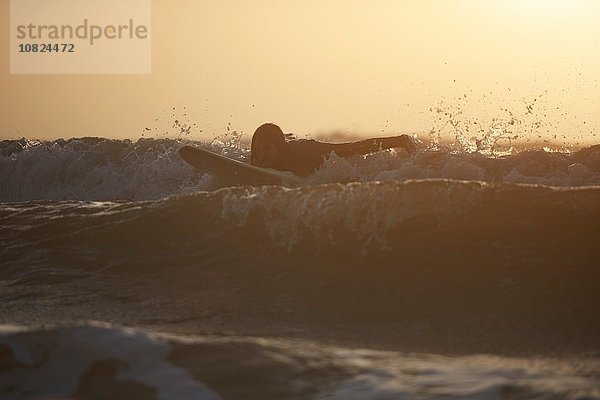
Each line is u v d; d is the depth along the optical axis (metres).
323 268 17.45
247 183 31.59
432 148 37.69
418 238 17.83
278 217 19.16
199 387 10.15
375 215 18.28
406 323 14.40
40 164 46.62
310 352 11.09
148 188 42.62
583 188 18.58
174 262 18.66
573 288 15.61
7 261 19.78
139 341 11.41
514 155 35.84
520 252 16.95
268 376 10.32
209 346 11.20
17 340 11.61
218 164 31.92
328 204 18.70
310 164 33.06
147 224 20.23
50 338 11.59
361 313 15.09
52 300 16.91
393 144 34.81
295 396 9.74
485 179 33.81
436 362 10.91
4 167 47.16
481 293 15.77
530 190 18.72
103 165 46.28
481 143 41.78
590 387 9.48
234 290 16.80
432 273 16.73
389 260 17.38
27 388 10.62
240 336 13.52
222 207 20.08
